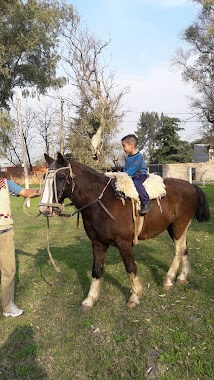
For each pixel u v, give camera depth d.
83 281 5.49
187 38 29.75
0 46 22.81
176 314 4.26
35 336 3.95
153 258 6.62
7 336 3.99
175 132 50.66
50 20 25.47
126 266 4.48
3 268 4.33
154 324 4.03
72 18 28.55
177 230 5.20
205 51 29.94
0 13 23.31
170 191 5.02
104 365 3.34
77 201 4.34
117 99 37.31
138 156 4.61
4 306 4.43
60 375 3.23
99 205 4.29
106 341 3.75
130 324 4.07
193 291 4.94
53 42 27.39
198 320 4.09
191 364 3.27
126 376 3.18
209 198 16.88
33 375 3.27
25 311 4.57
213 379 3.04
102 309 4.48
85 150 29.22
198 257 6.63
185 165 39.81
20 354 3.58
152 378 3.13
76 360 3.45
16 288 5.36
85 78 29.11
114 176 4.48
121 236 4.35
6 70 23.39
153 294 4.91
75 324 4.14
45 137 48.66
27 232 10.00
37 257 7.04
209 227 9.69
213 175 39.31
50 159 4.41
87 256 6.92
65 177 4.18
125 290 5.08
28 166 45.09
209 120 31.12
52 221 11.91
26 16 24.20
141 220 4.53
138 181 4.51
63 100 28.09
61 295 5.04
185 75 30.58
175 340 3.67
